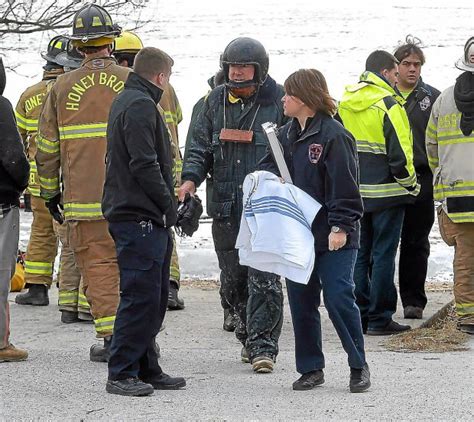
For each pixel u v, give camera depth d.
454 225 18.77
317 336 14.03
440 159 18.81
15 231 15.72
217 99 16.17
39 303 21.64
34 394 13.49
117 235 13.39
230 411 12.53
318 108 13.45
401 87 20.66
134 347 13.48
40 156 16.27
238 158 15.99
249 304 15.46
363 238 19.33
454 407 12.69
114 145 13.37
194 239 31.44
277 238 13.33
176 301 21.38
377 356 16.86
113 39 16.31
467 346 17.84
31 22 29.73
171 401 13.14
